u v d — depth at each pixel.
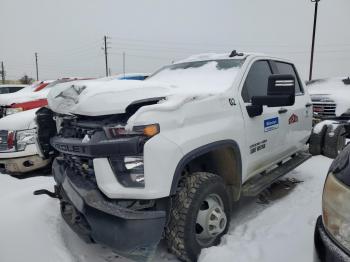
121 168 2.51
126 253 2.42
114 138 2.48
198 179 2.84
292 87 3.19
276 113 4.08
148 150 2.44
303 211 3.80
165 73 4.34
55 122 3.47
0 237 3.17
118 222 2.35
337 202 1.71
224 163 3.35
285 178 5.20
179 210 2.72
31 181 4.69
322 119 7.08
